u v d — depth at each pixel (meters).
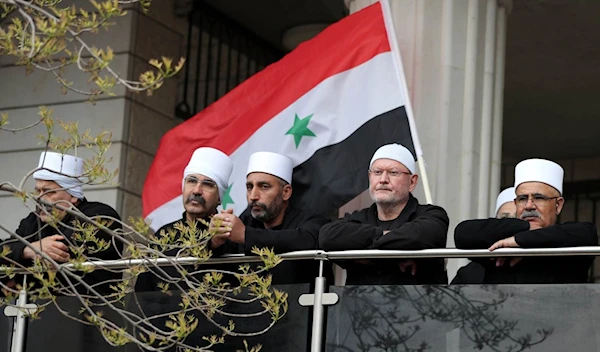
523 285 7.12
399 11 10.34
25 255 8.01
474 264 8.07
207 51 13.02
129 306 7.98
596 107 14.15
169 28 12.66
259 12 13.34
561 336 6.98
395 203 7.85
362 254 7.41
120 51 12.23
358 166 9.52
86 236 7.36
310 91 9.91
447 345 7.18
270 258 7.13
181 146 10.44
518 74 13.66
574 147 15.15
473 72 10.14
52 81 12.52
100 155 6.99
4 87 12.70
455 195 9.91
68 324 8.14
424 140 10.02
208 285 7.38
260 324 7.62
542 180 7.75
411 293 7.33
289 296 7.58
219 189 8.49
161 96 12.48
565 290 7.05
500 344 7.08
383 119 9.52
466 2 10.28
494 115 10.29
